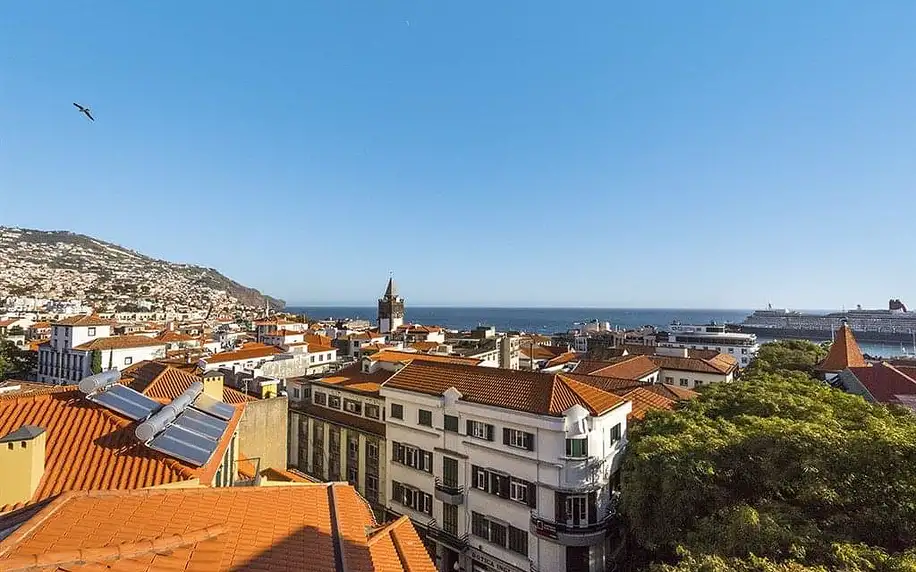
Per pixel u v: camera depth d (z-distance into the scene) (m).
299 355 78.94
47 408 18.88
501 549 35.03
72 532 10.65
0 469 13.87
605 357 95.19
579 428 32.34
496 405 35.88
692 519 21.53
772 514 18.09
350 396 49.69
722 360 77.25
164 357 85.38
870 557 14.14
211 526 12.09
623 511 28.23
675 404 40.53
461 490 37.56
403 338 128.38
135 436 17.66
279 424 36.78
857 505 17.42
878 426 20.89
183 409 21.30
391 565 14.12
